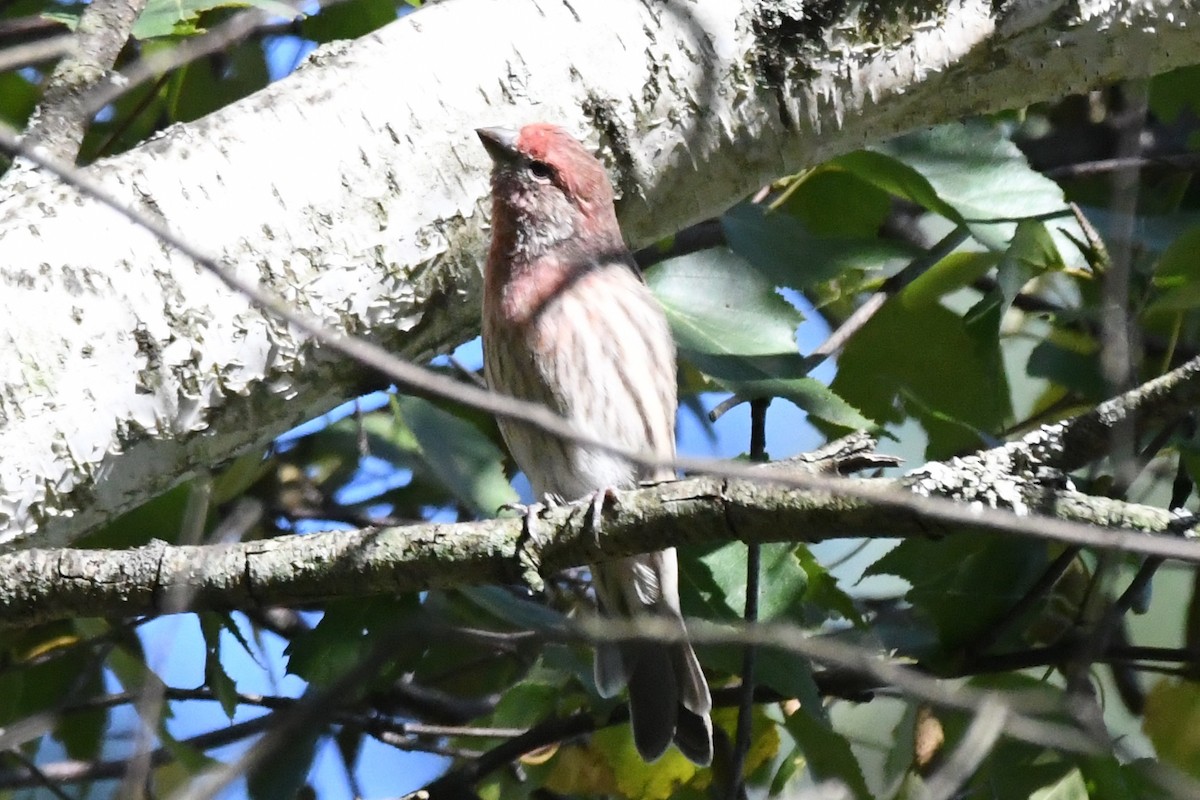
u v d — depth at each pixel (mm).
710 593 8609
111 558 6145
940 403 9672
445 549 6191
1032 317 10781
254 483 9875
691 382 10922
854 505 5715
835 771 8672
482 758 8914
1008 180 9273
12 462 6449
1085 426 5617
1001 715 6000
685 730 8586
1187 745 9211
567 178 8156
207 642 8273
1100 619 7324
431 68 7574
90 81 7035
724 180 8211
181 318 6785
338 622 8344
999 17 8109
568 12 7895
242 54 9930
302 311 7055
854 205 10125
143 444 6766
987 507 5570
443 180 7465
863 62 8078
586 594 9938
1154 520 5512
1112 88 11969
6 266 6586
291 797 7742
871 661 6168
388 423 9578
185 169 6996
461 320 7684
